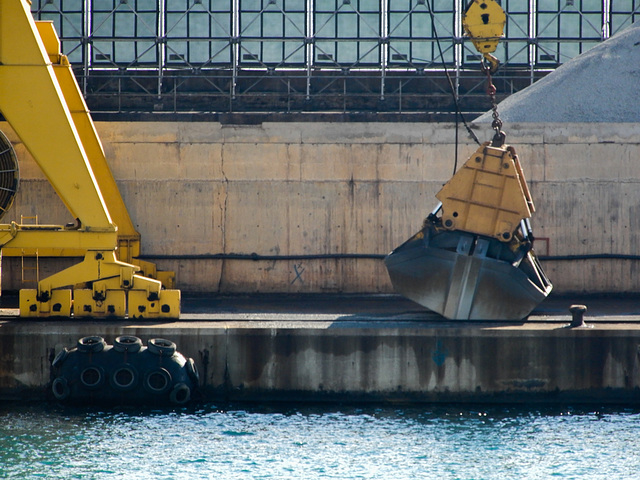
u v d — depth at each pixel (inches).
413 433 2876.5
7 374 3159.5
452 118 4318.4
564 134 4136.3
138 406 3085.6
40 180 4146.2
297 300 4003.4
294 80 5693.9
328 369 3174.2
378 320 3344.0
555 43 5802.2
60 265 4148.6
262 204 4156.0
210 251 4158.5
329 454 2691.9
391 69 5723.4
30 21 3107.8
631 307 3757.4
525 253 3351.4
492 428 2925.7
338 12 5654.5
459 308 3334.2
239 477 2513.5
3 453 2657.5
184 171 4148.6
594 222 4143.7
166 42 5585.6
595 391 3161.9
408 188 4136.3
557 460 2655.0
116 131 4133.9
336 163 4143.7
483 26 3417.8
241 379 3179.1
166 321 3289.9
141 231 4148.6
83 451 2684.5
